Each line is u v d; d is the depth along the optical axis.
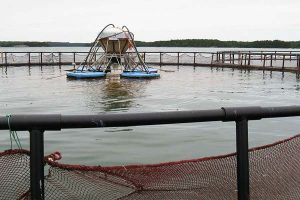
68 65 53.56
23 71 42.38
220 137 11.35
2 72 40.81
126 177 2.52
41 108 17.28
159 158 9.11
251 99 20.62
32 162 1.93
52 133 11.71
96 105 18.25
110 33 36.91
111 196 2.54
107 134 11.64
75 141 10.76
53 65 53.25
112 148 10.01
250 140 11.05
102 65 37.72
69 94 22.45
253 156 2.71
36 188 1.93
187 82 30.44
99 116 2.00
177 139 11.07
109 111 16.50
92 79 32.62
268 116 2.30
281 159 2.75
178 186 2.56
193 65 53.09
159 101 19.75
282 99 20.61
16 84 28.56
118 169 2.49
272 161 2.73
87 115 1.99
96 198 2.51
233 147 10.20
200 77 35.22
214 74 39.00
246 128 2.23
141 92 23.66
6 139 10.48
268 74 38.66
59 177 2.46
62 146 10.20
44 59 56.12
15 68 47.34
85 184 2.51
